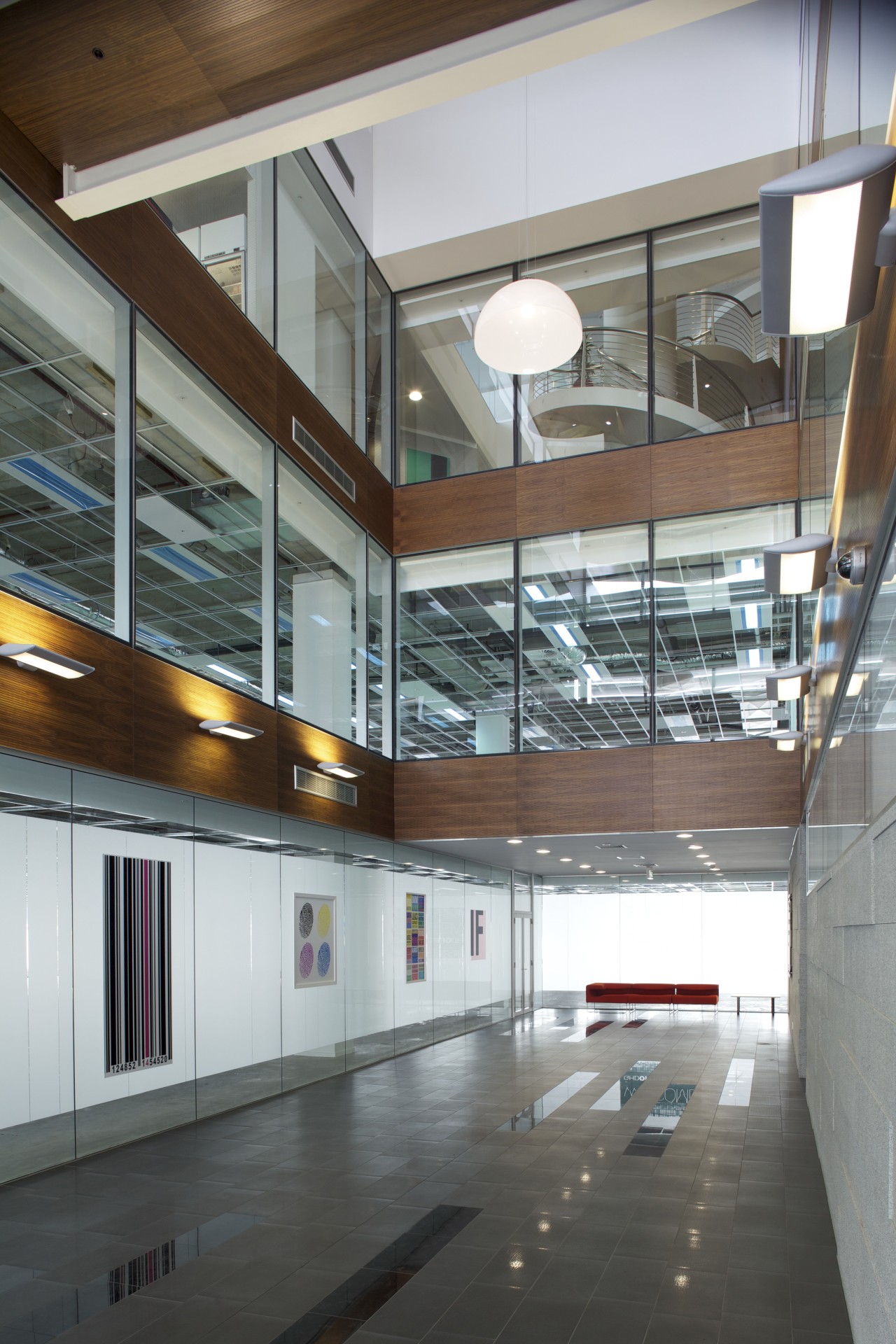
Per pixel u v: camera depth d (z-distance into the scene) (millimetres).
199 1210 6883
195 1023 10297
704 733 13227
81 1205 7039
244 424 11422
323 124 5508
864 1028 4297
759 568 13438
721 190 13867
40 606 7656
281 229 12758
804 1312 5047
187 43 5141
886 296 3371
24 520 8273
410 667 14781
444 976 18312
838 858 5996
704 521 13703
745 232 14344
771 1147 8883
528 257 15391
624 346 14578
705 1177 7816
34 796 8141
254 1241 6211
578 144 14367
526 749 13992
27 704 7402
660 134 13930
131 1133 9148
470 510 14805
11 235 7973
